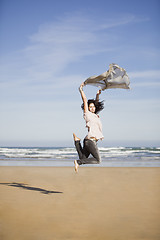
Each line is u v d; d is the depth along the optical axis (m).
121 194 5.54
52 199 5.00
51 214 3.90
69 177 8.56
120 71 5.29
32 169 11.12
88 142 5.03
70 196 5.32
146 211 4.10
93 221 3.54
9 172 9.98
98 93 5.52
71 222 3.49
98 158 5.05
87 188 6.34
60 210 4.15
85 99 5.26
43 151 33.78
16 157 21.38
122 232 3.09
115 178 8.30
